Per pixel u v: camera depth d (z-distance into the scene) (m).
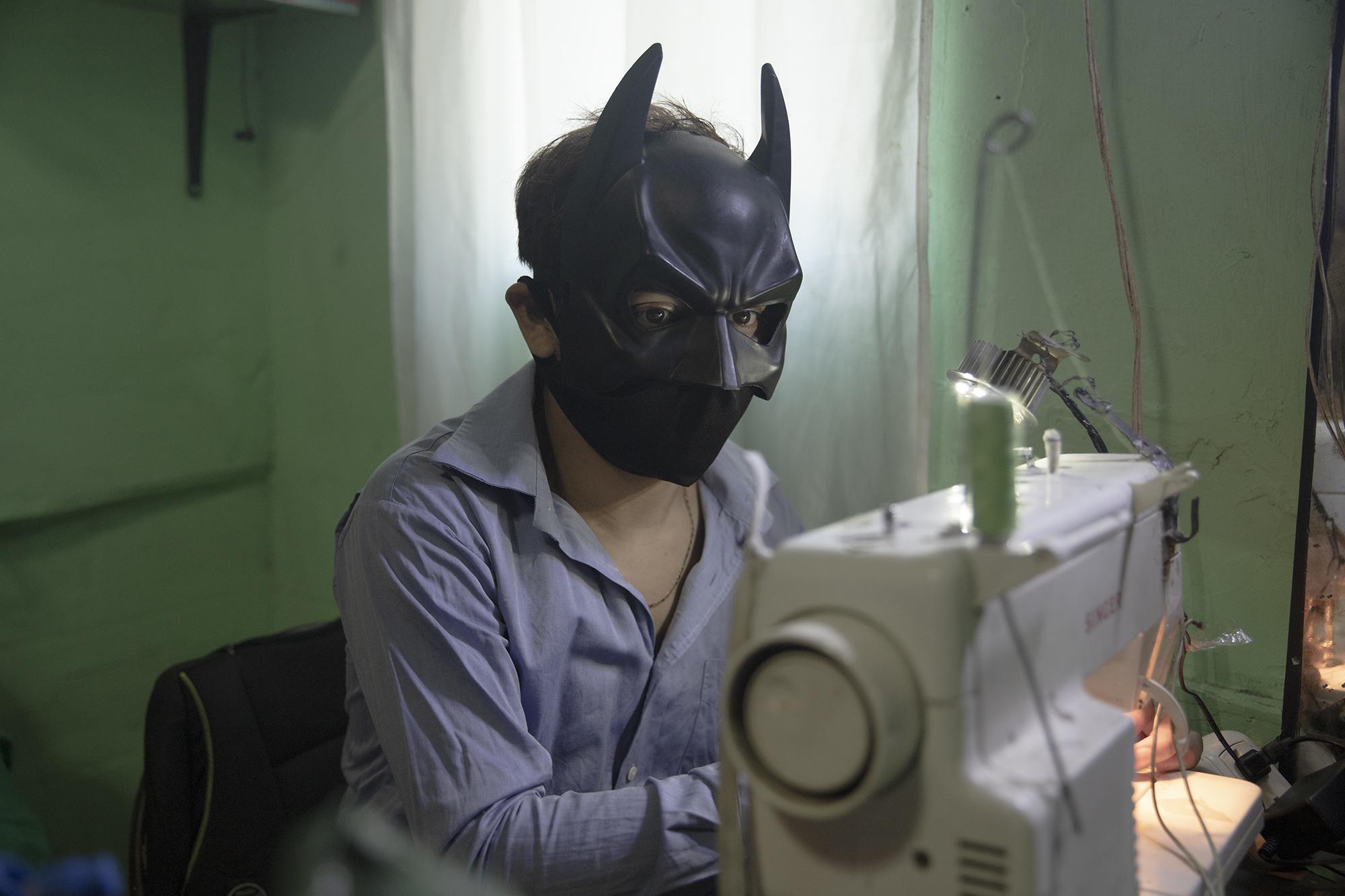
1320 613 1.00
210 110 2.02
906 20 1.18
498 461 1.00
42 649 1.92
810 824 0.54
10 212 1.79
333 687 1.20
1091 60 1.05
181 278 2.03
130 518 2.02
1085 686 0.67
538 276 1.01
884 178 1.23
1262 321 1.03
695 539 1.12
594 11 1.47
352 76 1.88
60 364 1.88
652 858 0.81
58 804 1.95
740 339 0.94
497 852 0.82
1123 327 1.12
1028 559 0.49
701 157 0.95
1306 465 0.98
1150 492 0.71
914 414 1.24
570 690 1.00
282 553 2.24
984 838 0.49
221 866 1.11
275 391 2.19
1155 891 0.68
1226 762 0.99
